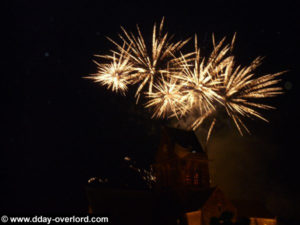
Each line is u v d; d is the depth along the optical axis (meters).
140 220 38.06
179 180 40.09
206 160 43.19
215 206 37.12
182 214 37.16
